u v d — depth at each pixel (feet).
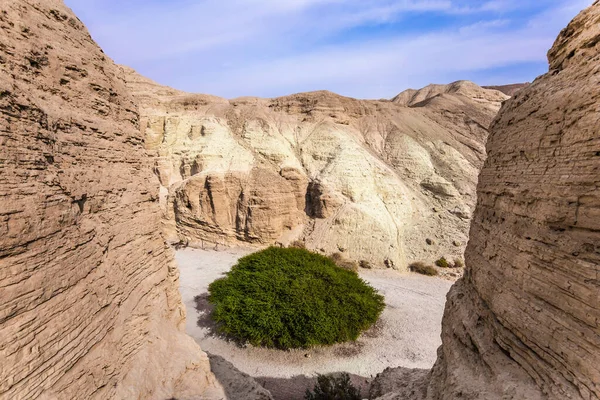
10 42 22.82
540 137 20.66
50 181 21.95
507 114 26.61
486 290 24.62
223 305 60.29
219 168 124.88
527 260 20.16
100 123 31.17
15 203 18.47
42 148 21.77
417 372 44.27
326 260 77.25
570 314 16.61
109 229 29.99
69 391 21.63
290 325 56.65
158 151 137.69
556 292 17.60
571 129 18.03
